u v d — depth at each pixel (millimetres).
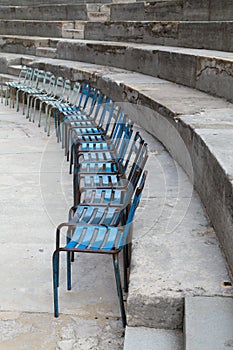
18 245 3861
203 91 6430
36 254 3723
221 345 2314
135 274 2883
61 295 3197
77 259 3645
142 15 10492
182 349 2549
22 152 6531
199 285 2764
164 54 7594
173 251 3143
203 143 3844
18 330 2871
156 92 6426
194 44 8133
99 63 10219
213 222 3463
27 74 10062
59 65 10141
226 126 4398
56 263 2918
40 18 14227
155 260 3031
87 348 2729
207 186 3684
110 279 3385
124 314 2883
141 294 2699
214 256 3082
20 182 5324
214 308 2578
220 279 2826
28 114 8711
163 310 2699
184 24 8375
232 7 7699
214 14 8156
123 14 11195
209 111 5133
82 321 2947
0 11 15312
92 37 11828
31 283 3338
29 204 4703
